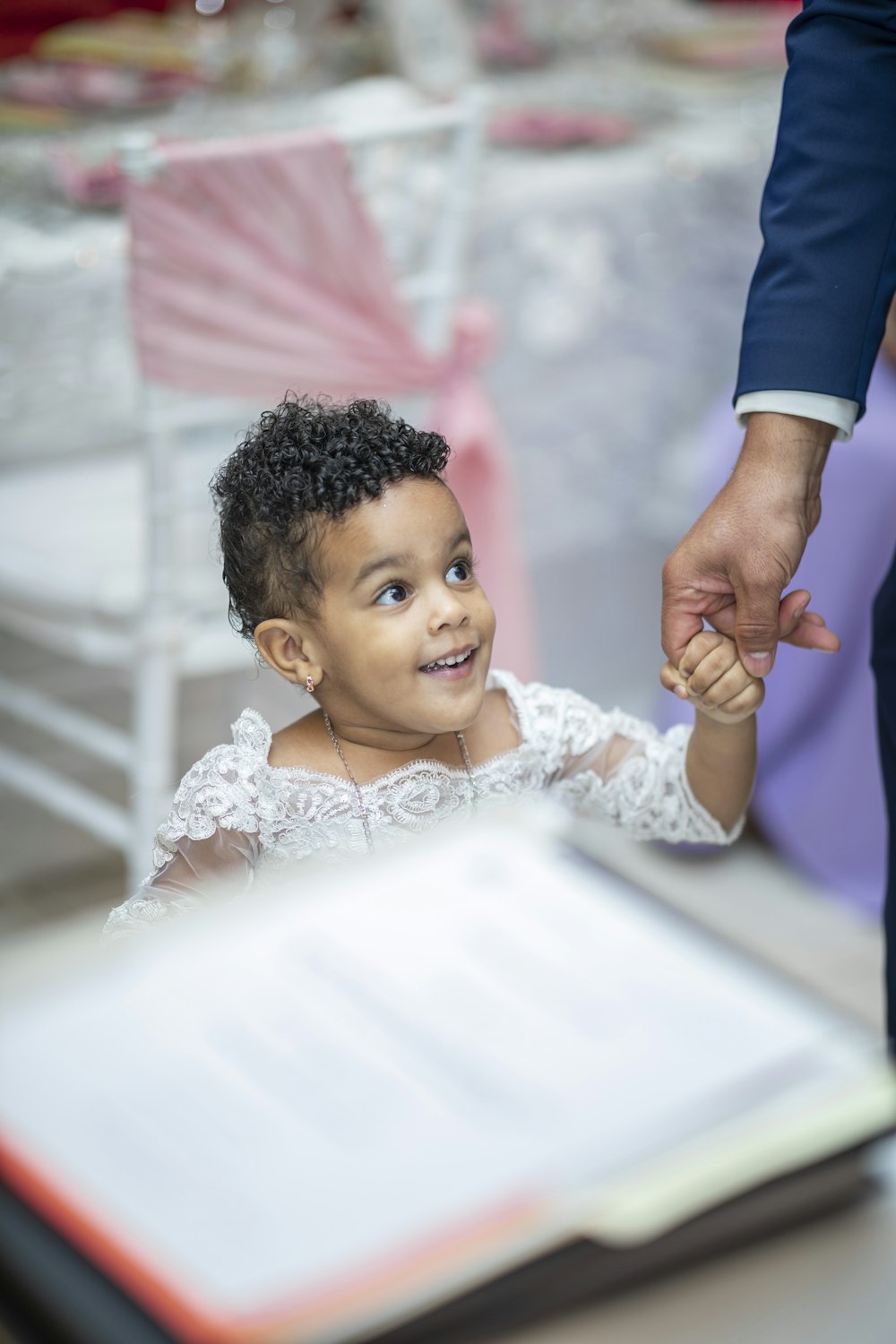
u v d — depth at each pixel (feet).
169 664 6.20
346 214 5.96
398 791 3.33
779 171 3.36
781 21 9.87
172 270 5.77
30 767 7.11
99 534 6.50
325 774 3.32
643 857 7.71
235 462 3.27
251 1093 1.49
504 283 7.45
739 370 3.37
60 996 1.60
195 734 6.98
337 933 1.71
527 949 1.70
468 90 6.29
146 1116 1.46
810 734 7.38
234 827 3.27
